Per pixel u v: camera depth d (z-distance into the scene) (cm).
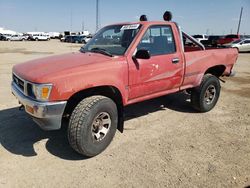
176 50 454
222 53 548
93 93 367
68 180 304
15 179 303
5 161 340
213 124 485
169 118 513
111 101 361
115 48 402
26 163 337
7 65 1244
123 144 396
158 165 338
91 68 335
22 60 1501
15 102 586
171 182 302
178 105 598
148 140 411
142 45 400
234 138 424
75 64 340
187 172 323
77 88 321
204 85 516
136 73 387
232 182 304
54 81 305
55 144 391
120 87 368
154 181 304
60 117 319
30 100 318
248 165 341
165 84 443
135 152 371
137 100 414
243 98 687
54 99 309
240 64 1530
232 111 565
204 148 387
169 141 409
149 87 416
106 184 297
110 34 435
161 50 432
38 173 316
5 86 754
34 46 3306
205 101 536
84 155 351
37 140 403
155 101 625
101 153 367
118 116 396
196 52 489
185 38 501
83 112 329
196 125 479
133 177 311
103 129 362
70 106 360
